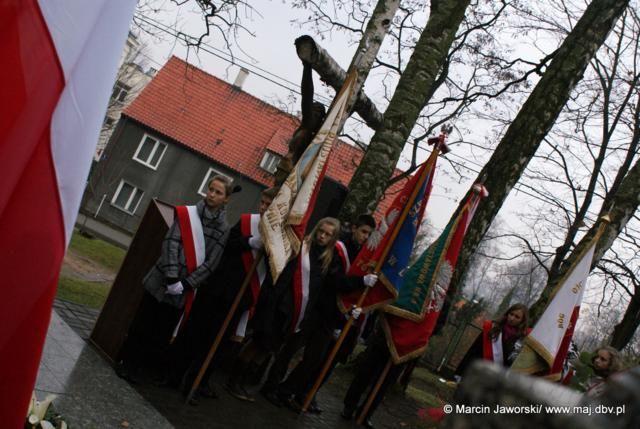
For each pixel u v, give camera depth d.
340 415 8.78
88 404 4.93
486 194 8.77
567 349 8.53
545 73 13.16
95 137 2.26
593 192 21.25
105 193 43.88
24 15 1.96
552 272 20.94
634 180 16.17
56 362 5.56
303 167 6.47
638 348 27.52
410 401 12.74
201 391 6.78
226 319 6.43
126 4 2.29
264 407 7.45
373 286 7.98
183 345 6.66
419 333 8.43
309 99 9.70
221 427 6.10
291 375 7.84
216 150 44.91
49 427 3.54
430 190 7.93
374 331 8.88
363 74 10.64
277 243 6.36
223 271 6.56
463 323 24.30
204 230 6.12
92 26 2.13
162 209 6.65
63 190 2.20
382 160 11.07
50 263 2.19
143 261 6.49
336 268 7.75
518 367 8.12
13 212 2.10
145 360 6.70
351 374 12.62
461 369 8.42
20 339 2.19
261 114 46.78
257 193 44.38
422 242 42.09
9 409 2.21
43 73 2.01
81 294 10.01
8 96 1.95
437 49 11.35
